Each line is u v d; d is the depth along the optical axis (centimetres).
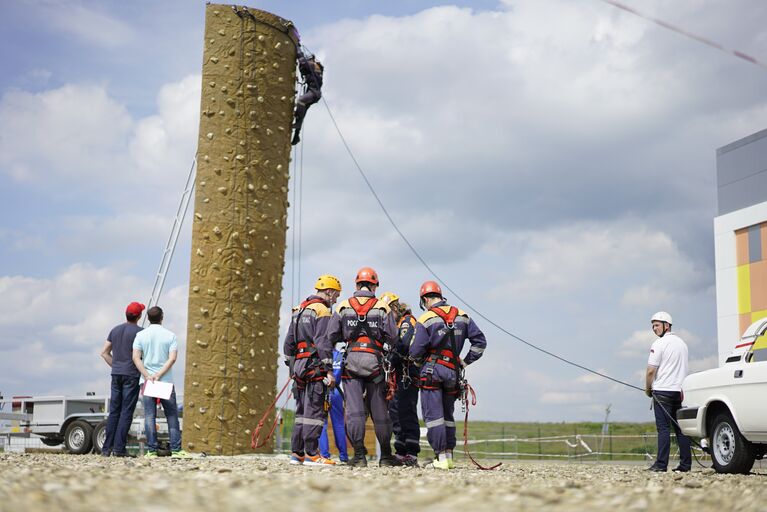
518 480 687
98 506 404
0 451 1789
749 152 2566
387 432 976
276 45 1612
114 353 1179
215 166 1548
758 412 965
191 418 1486
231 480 568
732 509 483
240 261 1531
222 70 1568
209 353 1499
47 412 1758
